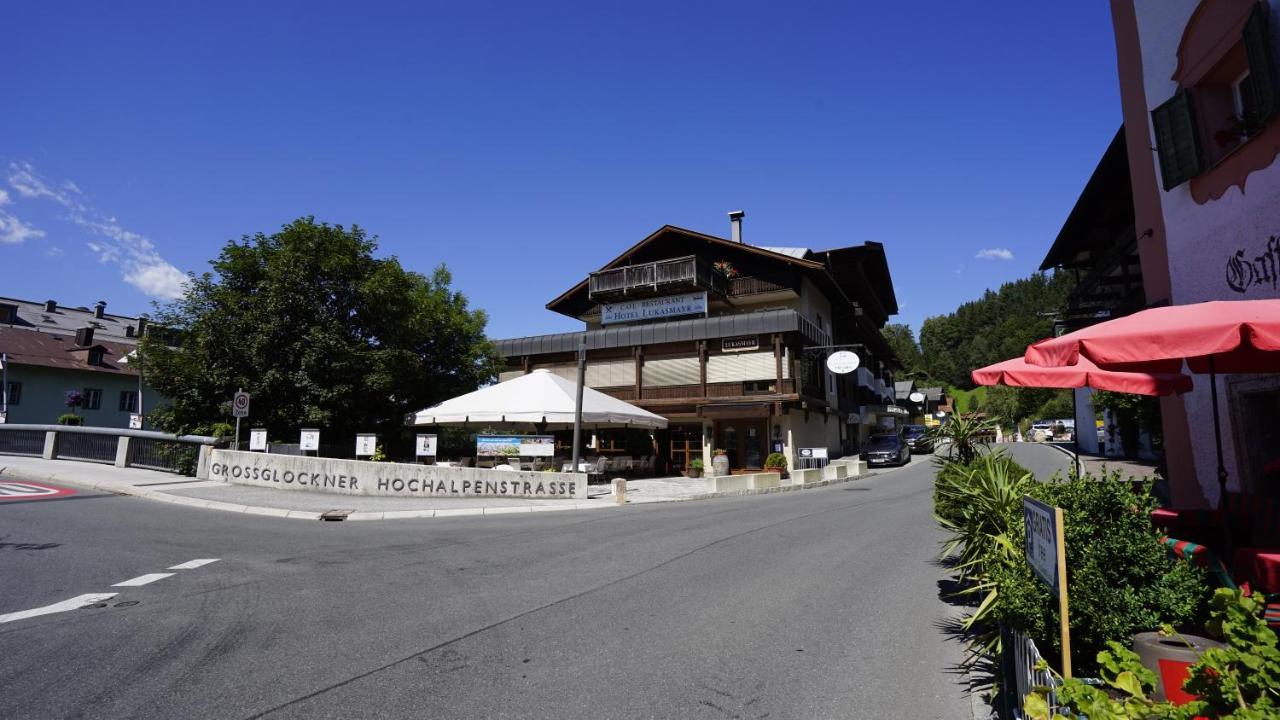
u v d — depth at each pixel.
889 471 30.19
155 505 13.74
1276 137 6.41
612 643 5.25
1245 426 7.11
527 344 34.00
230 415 19.55
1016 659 3.63
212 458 17.36
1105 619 3.34
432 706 4.04
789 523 11.98
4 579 7.19
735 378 29.94
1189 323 3.94
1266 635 2.19
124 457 20.00
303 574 7.62
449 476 15.66
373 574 7.63
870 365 48.97
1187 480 8.28
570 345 33.06
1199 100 7.81
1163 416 8.91
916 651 5.11
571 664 4.77
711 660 4.89
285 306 19.58
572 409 18.20
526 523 12.20
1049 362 4.67
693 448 30.55
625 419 19.89
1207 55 7.52
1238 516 5.71
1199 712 2.09
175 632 5.43
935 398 84.56
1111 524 3.57
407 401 22.62
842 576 7.60
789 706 4.11
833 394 37.19
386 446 22.86
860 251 38.94
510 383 20.03
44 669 4.59
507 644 5.20
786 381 29.14
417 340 22.69
